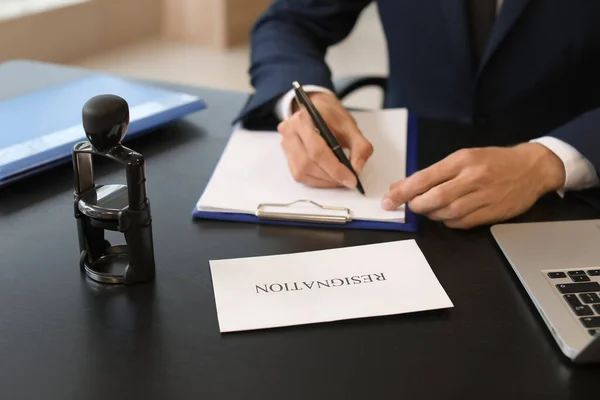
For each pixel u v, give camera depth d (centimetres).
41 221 74
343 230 74
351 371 54
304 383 53
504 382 53
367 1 133
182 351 56
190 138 95
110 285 64
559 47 114
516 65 116
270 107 97
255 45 119
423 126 102
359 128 96
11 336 57
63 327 58
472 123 105
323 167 80
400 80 132
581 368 55
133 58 263
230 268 66
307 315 60
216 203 77
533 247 70
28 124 89
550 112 119
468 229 75
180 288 64
